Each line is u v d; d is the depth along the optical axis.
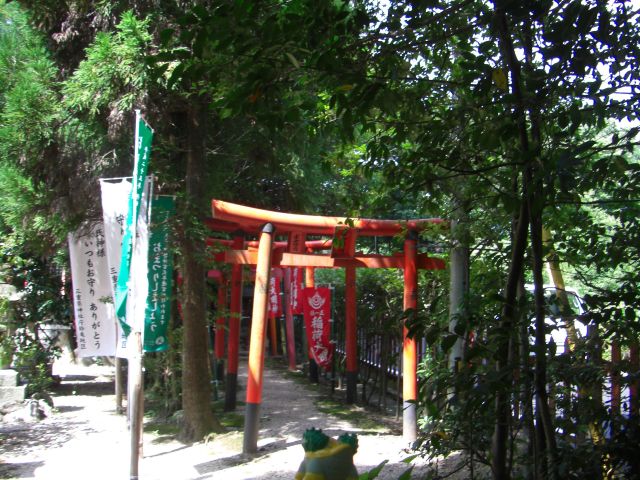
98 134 8.42
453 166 3.58
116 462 7.71
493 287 3.83
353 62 3.38
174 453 8.08
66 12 8.56
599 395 3.46
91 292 9.29
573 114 2.92
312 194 10.98
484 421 3.26
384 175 4.04
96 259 9.32
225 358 13.12
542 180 2.79
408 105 3.82
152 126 8.04
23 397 10.34
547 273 5.74
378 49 3.53
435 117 3.88
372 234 8.35
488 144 3.21
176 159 9.16
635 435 2.94
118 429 9.46
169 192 8.98
